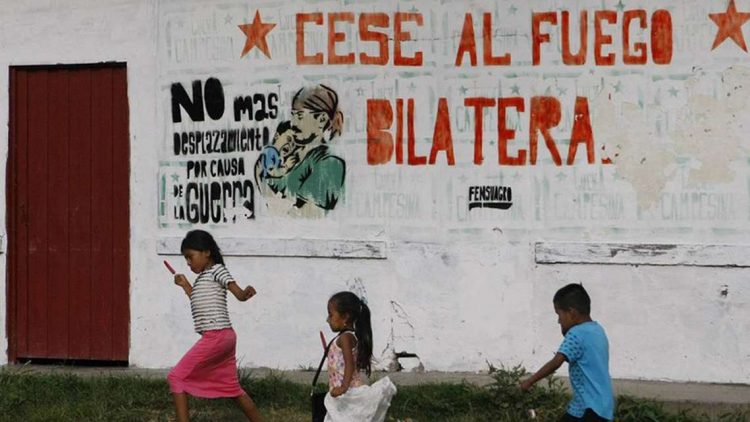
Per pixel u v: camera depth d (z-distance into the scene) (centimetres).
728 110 986
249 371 1037
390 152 1045
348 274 1051
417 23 1040
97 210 1110
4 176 1120
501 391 917
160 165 1093
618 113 1005
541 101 1018
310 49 1061
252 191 1073
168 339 1089
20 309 1123
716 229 988
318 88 1059
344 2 1053
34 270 1122
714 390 956
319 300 1057
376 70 1047
